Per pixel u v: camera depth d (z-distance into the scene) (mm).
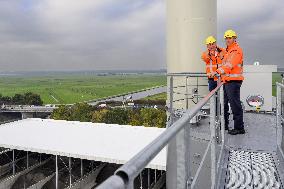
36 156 36219
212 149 5188
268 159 7113
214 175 5203
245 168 6598
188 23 11992
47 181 30031
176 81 12062
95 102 193500
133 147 28641
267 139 8805
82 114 86562
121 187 1333
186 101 11367
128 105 152875
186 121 2711
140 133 32812
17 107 141500
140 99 183875
